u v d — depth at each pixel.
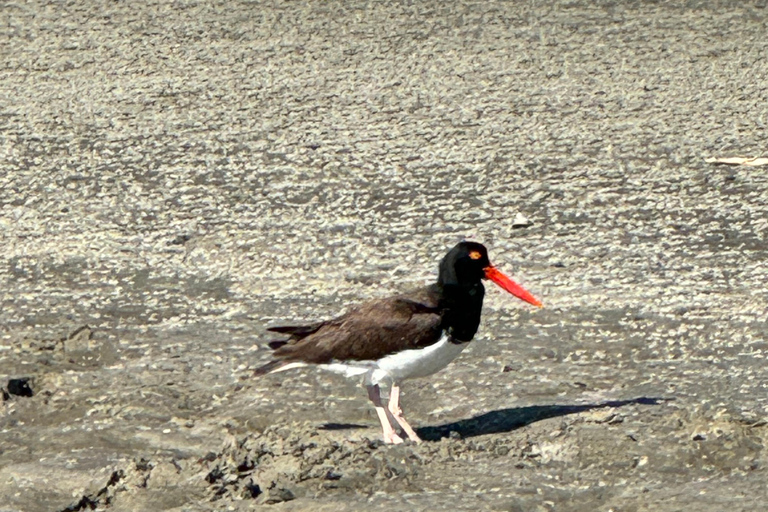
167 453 10.81
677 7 23.58
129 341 13.65
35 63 22.62
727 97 20.14
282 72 21.75
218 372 12.74
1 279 15.56
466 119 19.75
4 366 12.97
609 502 9.33
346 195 17.55
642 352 12.86
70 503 9.87
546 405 11.50
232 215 17.09
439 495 9.58
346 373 10.84
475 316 10.90
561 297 14.46
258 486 9.86
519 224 16.42
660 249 15.64
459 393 11.96
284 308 14.49
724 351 12.77
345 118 19.98
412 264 15.56
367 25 23.33
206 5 24.53
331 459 10.13
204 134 19.67
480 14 23.53
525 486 9.69
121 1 24.98
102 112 20.64
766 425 10.48
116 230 16.84
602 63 21.50
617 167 18.03
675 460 9.98
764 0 23.70
